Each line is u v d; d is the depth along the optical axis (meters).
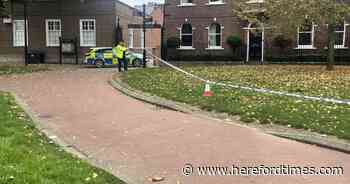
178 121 11.01
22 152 7.07
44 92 16.70
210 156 7.80
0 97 14.17
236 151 8.11
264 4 26.39
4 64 35.41
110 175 6.46
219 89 15.63
